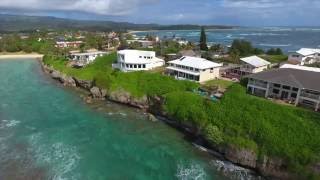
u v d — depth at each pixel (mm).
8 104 74750
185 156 48938
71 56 132375
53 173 42531
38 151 49031
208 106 57531
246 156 45625
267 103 53406
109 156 48469
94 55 129500
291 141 44562
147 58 99938
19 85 96375
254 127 48906
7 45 188000
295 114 49844
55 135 55906
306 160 41062
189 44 163750
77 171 43438
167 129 60156
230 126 51031
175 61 86688
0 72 119875
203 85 74312
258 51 131500
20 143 51812
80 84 92500
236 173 44188
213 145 51094
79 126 60812
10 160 45688
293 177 41062
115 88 77438
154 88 72062
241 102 55344
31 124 61156
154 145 52812
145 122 63750
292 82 57312
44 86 95375
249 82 64625
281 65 86188
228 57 114000
